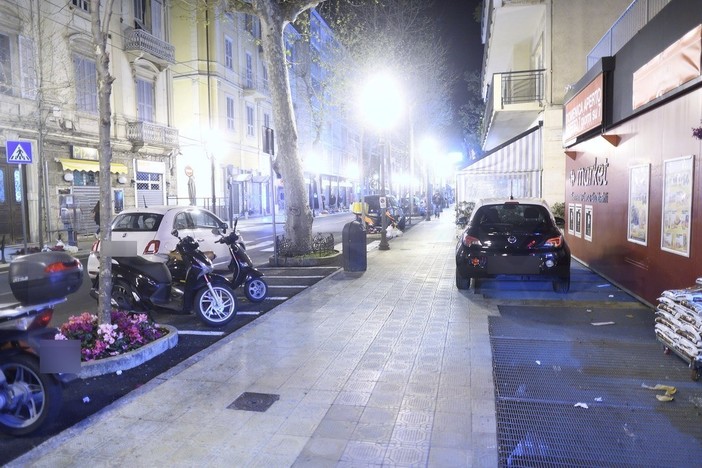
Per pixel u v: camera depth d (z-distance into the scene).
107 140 5.57
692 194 5.83
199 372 5.03
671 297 5.16
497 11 16.84
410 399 4.34
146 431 3.83
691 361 4.66
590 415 4.06
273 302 8.44
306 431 3.79
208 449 3.55
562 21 15.31
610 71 8.78
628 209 8.03
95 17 5.49
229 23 33.25
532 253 8.08
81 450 3.56
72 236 18.09
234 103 34.22
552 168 15.52
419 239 18.70
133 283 6.84
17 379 3.95
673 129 6.33
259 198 39.16
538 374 4.92
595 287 8.79
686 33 5.82
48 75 18.72
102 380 5.00
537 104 16.20
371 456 3.43
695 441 3.64
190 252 6.97
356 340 6.04
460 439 3.64
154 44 24.80
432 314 7.21
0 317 3.71
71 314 8.10
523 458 3.44
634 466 3.33
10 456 3.61
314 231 24.06
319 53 33.56
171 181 27.67
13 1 17.95
